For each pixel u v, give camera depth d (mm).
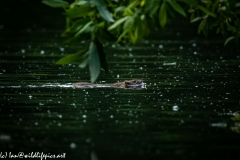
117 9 12477
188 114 14758
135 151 11680
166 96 16984
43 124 13758
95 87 18547
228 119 14227
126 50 29672
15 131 13125
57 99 16547
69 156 11375
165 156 11359
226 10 14094
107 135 12828
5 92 17422
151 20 12648
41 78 20109
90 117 14438
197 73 21250
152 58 26016
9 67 22609
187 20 14672
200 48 30156
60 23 44594
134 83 18547
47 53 27547
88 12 12273
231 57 26141
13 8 56312
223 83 19016
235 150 11750
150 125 13680
